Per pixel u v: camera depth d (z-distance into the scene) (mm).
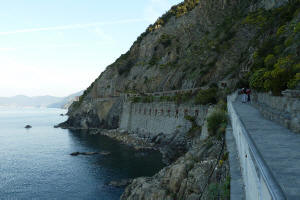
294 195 4934
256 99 31484
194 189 22016
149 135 88562
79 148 75375
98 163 57562
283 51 36000
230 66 78250
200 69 89750
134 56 157500
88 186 43531
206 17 120438
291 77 19750
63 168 54219
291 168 6609
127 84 138500
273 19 68312
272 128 13461
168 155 61312
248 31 81688
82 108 141750
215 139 29094
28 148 76062
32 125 152750
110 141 87938
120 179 46625
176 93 84812
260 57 49594
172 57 121125
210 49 93750
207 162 24438
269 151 8539
